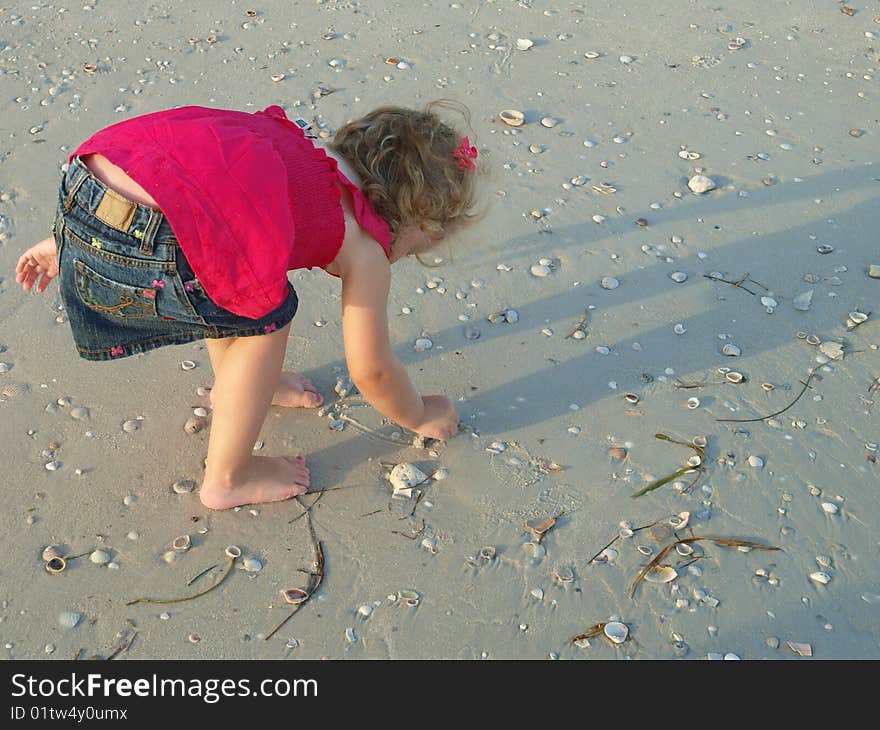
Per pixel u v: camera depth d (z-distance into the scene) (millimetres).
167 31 3889
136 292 1776
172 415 2379
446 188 1958
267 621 1960
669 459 2297
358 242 1885
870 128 3396
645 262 2857
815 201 3076
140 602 1983
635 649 1930
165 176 1695
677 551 2096
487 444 2326
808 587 2033
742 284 2785
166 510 2156
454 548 2098
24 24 3906
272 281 1744
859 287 2775
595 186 3125
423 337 2611
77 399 2410
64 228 1785
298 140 1857
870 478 2260
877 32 3912
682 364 2547
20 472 2230
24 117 3404
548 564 2070
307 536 2115
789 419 2396
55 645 1910
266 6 4055
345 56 3736
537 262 2848
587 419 2395
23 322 2621
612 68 3684
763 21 3980
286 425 2361
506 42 3830
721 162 3232
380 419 2383
